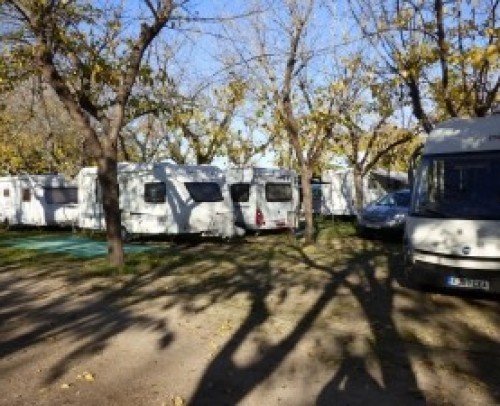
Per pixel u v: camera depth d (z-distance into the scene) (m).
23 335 7.46
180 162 28.41
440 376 5.93
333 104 18.67
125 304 9.23
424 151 10.12
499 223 8.74
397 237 19.22
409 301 9.41
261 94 18.83
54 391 5.50
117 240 12.71
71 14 11.23
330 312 8.65
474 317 8.40
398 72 13.04
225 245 17.84
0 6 11.22
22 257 14.96
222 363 6.32
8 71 11.99
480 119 9.80
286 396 5.39
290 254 15.42
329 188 29.00
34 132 28.75
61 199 23.45
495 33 7.82
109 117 13.98
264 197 20.95
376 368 6.16
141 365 6.25
